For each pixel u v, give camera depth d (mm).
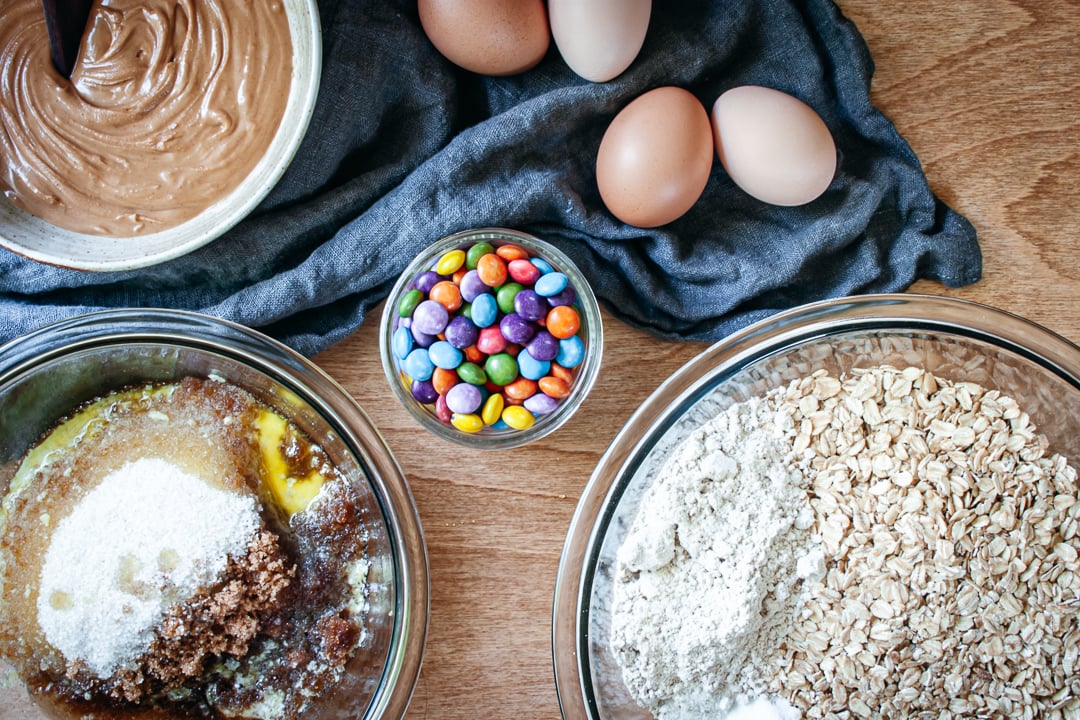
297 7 486
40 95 500
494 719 541
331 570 527
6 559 514
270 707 525
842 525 528
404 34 521
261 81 498
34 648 509
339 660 526
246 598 512
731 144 519
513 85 539
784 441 534
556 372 522
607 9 494
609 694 537
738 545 515
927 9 542
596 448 546
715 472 517
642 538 514
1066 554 533
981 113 546
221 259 531
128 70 499
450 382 519
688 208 522
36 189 500
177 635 502
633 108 516
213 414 528
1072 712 535
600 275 543
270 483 528
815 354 535
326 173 535
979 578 529
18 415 517
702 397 521
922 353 539
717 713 528
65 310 529
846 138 547
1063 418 539
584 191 548
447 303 516
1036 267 549
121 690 510
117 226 501
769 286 537
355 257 528
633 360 550
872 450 534
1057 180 547
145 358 524
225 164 500
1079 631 533
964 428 536
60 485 518
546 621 542
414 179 524
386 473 522
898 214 547
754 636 521
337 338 536
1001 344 524
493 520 542
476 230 530
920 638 528
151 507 509
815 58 534
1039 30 542
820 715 529
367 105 528
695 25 534
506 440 526
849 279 546
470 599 542
